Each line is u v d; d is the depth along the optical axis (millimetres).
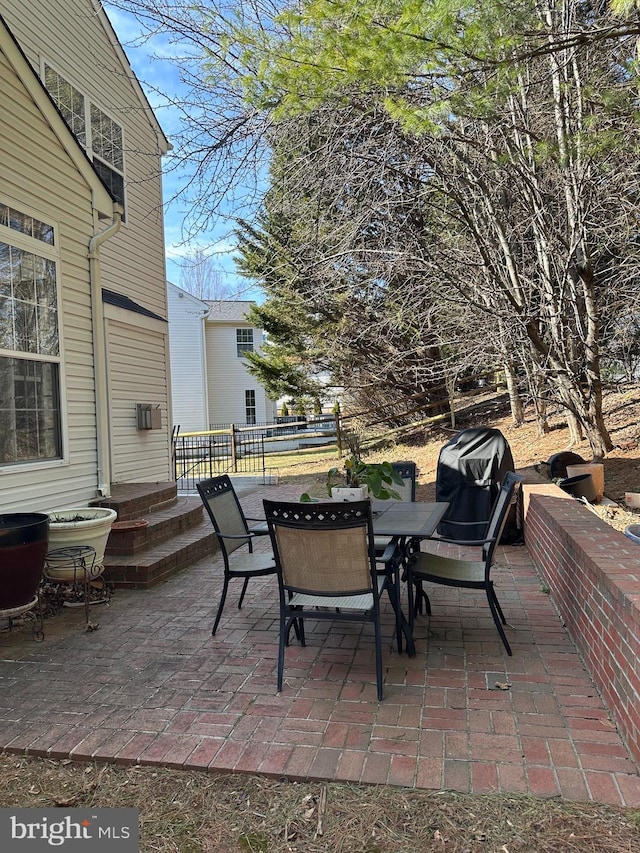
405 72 3613
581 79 5484
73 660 3309
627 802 1977
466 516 5945
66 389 5090
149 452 8039
